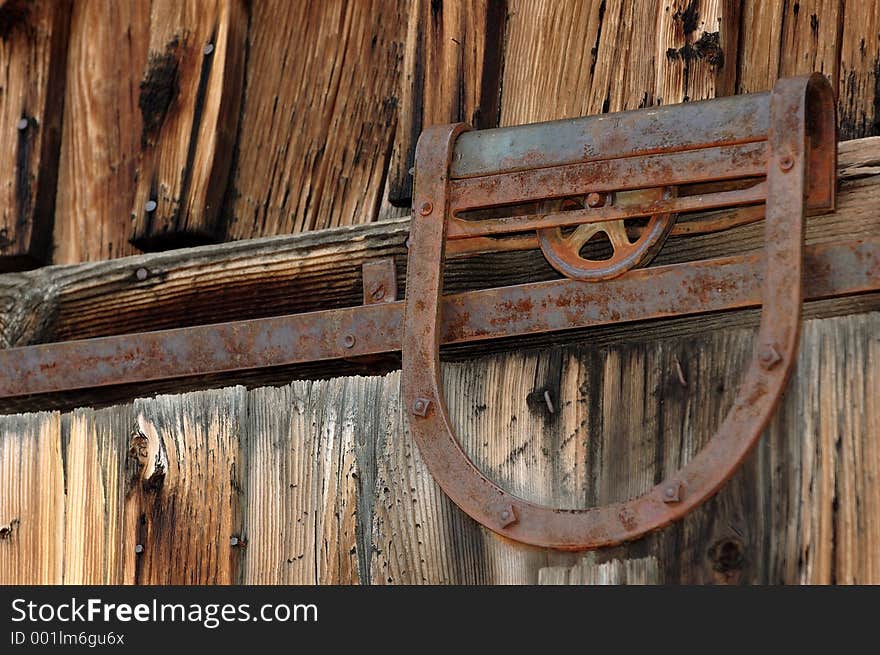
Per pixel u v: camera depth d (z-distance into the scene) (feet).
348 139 7.62
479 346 6.70
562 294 6.28
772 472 5.90
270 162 7.74
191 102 7.79
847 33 6.72
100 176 8.05
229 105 7.79
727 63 6.73
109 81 8.14
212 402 7.11
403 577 6.46
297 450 6.86
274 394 6.98
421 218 6.53
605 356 6.31
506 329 6.35
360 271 7.10
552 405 6.32
